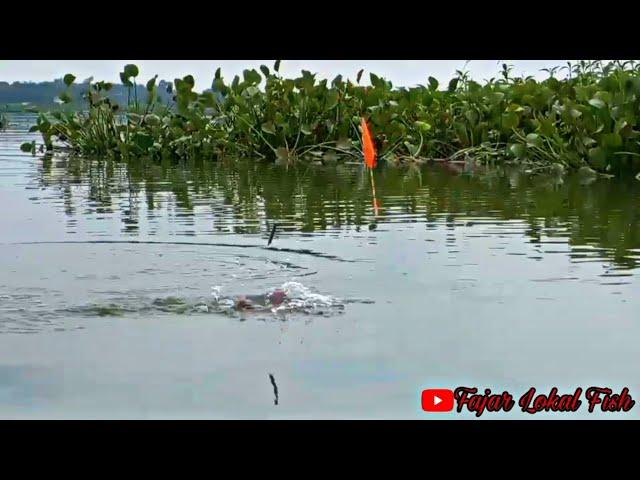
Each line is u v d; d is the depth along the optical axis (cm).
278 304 557
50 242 766
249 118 1639
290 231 805
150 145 1642
